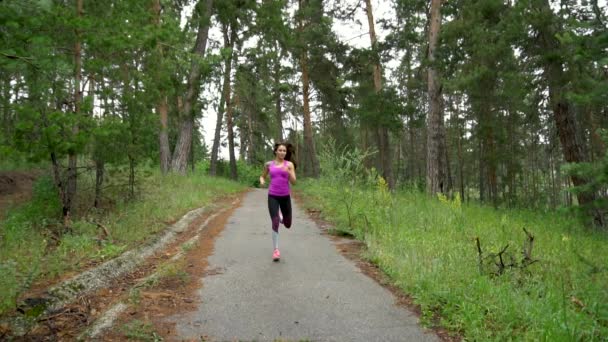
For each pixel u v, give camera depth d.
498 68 13.09
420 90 27.06
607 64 5.38
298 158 43.22
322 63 24.98
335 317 4.06
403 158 47.12
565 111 11.58
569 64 10.62
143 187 11.11
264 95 28.62
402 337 3.61
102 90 8.29
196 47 17.59
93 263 5.54
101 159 8.63
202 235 8.33
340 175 10.93
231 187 20.44
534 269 5.42
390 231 7.55
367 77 23.75
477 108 19.09
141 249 6.56
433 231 7.60
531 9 11.02
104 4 7.97
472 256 5.76
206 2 17.83
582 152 11.51
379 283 5.18
